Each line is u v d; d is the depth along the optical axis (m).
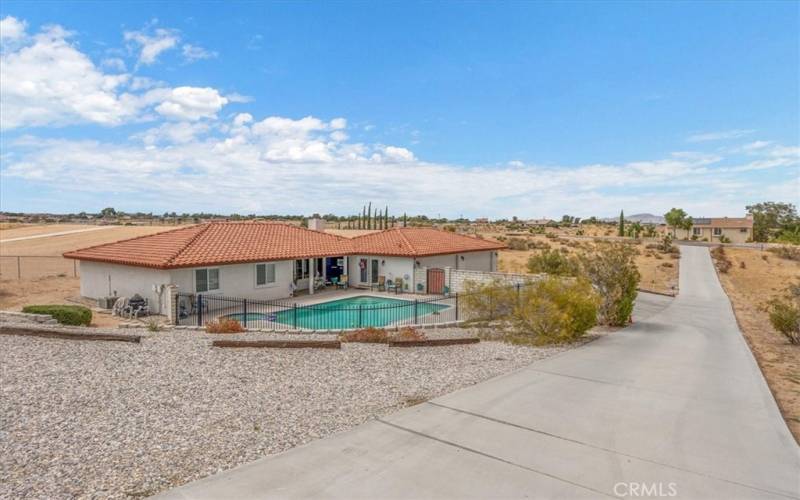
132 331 16.41
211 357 12.09
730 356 13.50
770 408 8.77
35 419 7.83
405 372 11.14
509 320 16.97
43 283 30.39
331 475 6.01
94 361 11.46
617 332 18.00
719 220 93.44
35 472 6.04
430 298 28.05
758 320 23.22
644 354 13.60
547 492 5.62
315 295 28.95
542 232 96.19
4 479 5.84
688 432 7.55
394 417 8.09
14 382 9.70
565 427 7.69
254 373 10.80
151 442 7.03
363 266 32.62
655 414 8.37
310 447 6.86
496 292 18.16
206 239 26.00
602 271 19.48
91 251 25.72
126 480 5.86
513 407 8.64
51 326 15.83
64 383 9.72
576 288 16.47
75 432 7.36
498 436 7.30
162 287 21.28
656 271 46.88
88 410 8.30
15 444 6.87
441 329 18.64
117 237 61.97
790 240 73.75
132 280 22.98
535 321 15.30
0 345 12.77
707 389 9.98
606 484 5.83
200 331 17.06
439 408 8.55
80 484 5.75
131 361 11.54
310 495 5.51
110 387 9.56
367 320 21.66
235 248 25.86
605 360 12.69
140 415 8.12
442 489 5.66
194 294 21.86
